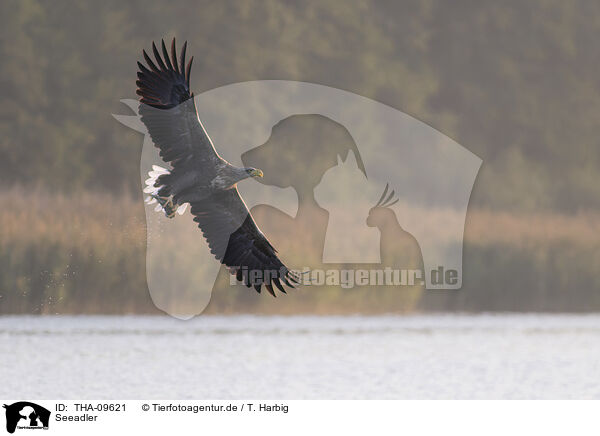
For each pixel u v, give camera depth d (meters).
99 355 26.36
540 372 25.83
